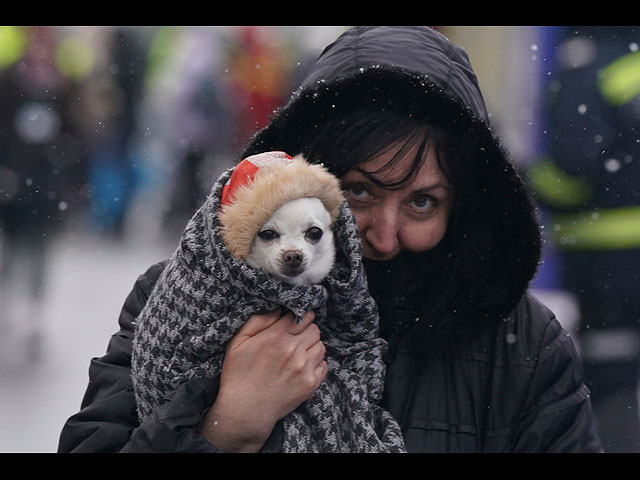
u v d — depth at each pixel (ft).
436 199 11.62
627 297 23.31
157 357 10.94
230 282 10.76
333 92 11.60
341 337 11.53
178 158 58.13
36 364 29.07
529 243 11.76
